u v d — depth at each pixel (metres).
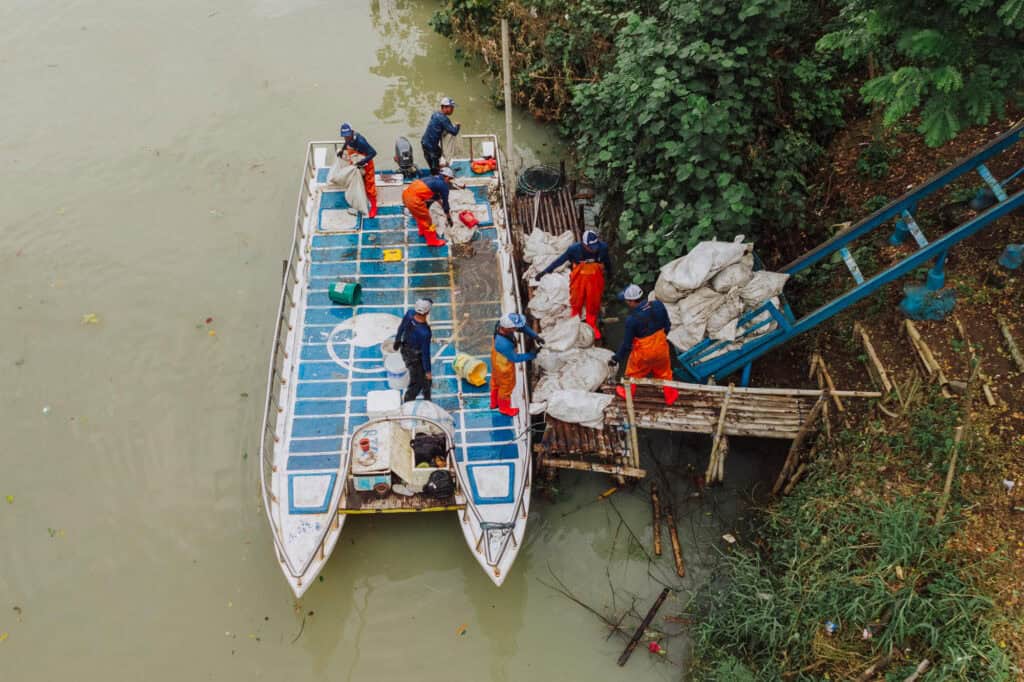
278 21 18.75
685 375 11.21
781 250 11.97
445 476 9.62
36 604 9.52
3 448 10.98
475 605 9.66
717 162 11.27
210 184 14.77
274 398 10.72
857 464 9.38
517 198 14.06
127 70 17.20
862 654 8.13
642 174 12.13
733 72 11.25
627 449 10.22
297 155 15.37
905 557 8.30
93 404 11.52
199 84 16.91
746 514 10.28
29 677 8.93
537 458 10.30
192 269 13.33
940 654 7.86
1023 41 7.93
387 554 10.06
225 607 9.59
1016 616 7.89
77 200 14.39
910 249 10.91
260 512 10.45
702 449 11.03
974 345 9.68
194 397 11.66
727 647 8.86
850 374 10.39
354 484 9.48
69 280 13.12
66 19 18.61
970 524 8.55
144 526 10.28
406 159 13.85
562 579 9.86
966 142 11.80
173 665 9.08
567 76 15.17
